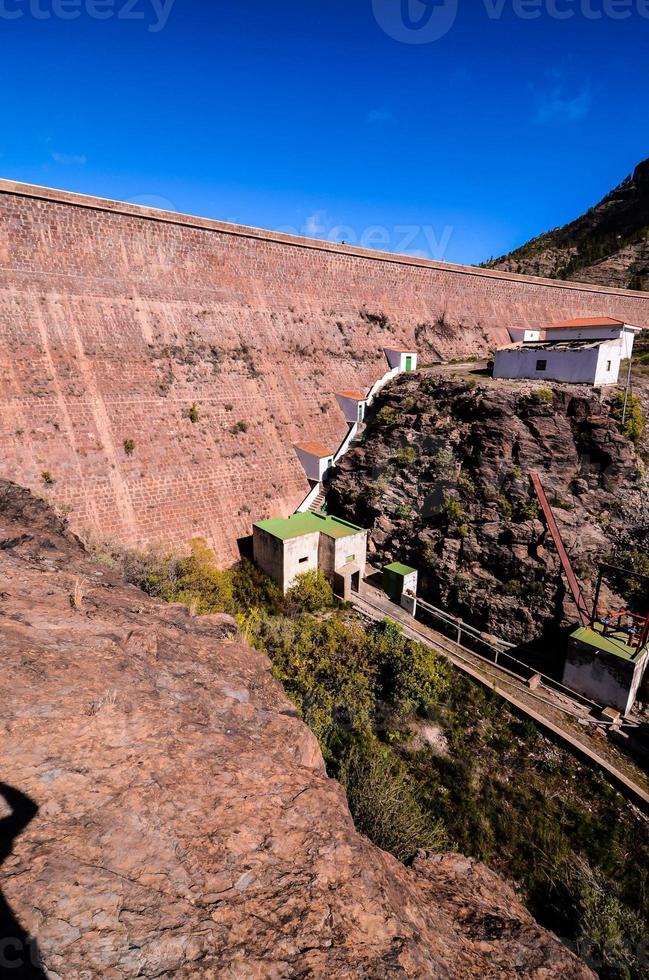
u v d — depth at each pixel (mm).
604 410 34625
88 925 4441
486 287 60688
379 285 51500
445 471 36281
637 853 19500
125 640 8977
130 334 33438
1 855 4840
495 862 18750
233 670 9445
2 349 28281
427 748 22906
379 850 6973
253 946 4645
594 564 31547
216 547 31891
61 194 31672
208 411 35094
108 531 28109
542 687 28250
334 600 32656
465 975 5656
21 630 8383
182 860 5250
